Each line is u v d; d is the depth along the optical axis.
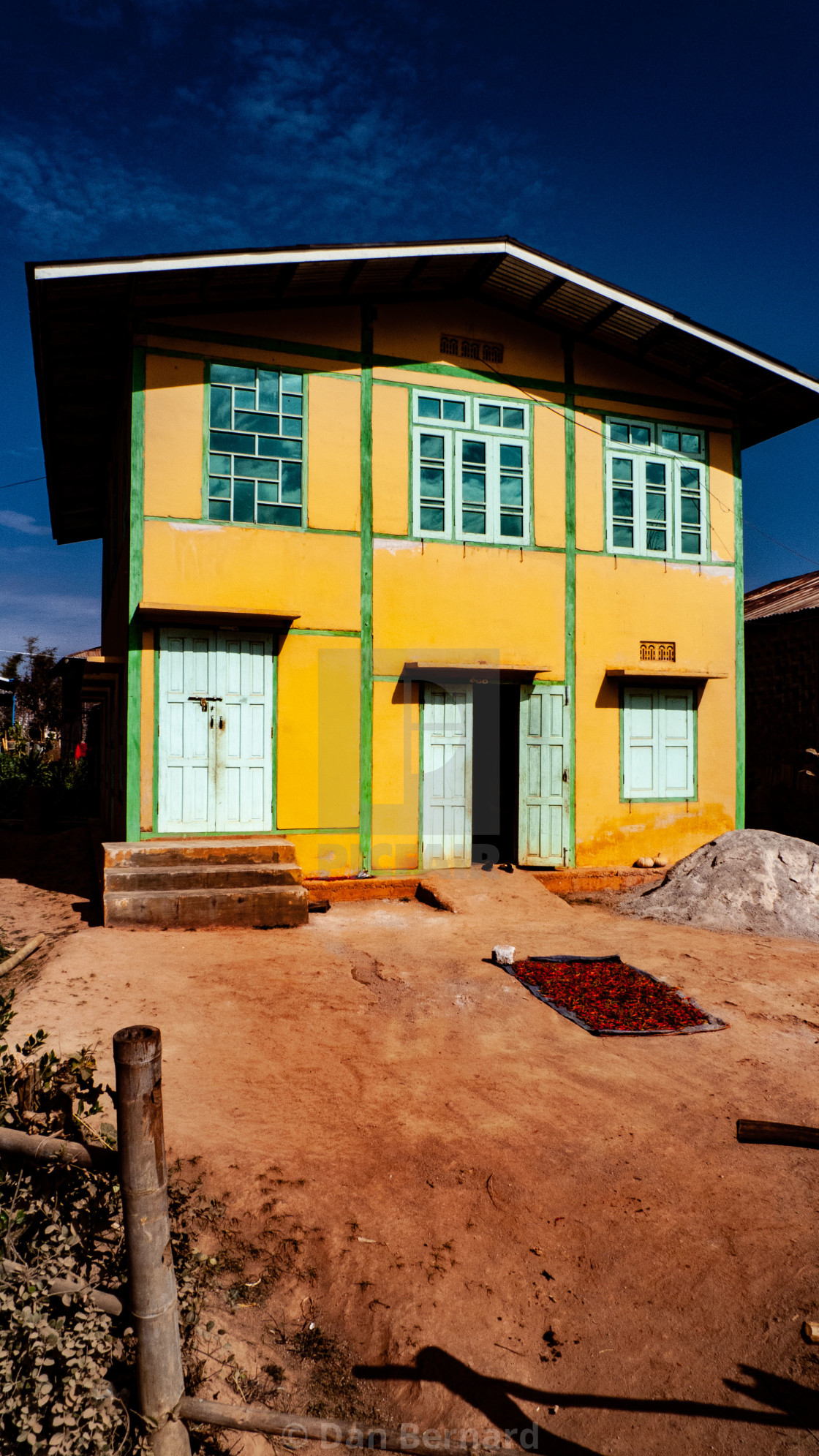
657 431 11.82
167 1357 2.74
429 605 10.52
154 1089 2.72
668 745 11.85
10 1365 2.62
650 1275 3.72
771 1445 2.93
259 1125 4.56
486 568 10.82
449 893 9.77
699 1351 3.34
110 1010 5.76
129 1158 2.68
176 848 8.59
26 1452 2.56
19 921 8.56
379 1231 3.87
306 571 9.94
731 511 12.28
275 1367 3.20
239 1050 5.41
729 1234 3.98
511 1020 6.32
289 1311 3.45
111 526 13.42
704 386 11.98
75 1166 3.08
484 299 10.85
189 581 9.41
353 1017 6.15
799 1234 4.00
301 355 9.95
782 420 12.66
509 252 9.67
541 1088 5.30
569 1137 4.74
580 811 11.34
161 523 9.31
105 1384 2.71
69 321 9.48
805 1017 6.59
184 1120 4.47
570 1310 3.53
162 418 9.32
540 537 11.11
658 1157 4.59
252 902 8.17
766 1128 3.13
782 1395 3.12
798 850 10.13
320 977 6.88
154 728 9.29
